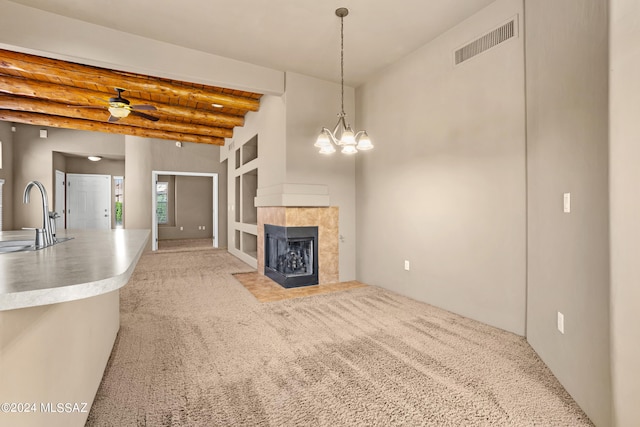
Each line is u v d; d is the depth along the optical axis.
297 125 4.38
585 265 1.67
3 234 2.58
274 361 2.25
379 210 4.33
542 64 2.24
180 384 1.96
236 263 6.22
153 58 3.45
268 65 4.08
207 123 6.71
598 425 1.54
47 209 1.77
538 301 2.33
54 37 2.99
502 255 2.79
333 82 4.64
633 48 1.40
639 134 1.39
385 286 4.25
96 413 1.67
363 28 3.23
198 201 10.96
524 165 2.61
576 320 1.76
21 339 0.94
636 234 1.38
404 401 1.80
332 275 4.61
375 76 4.37
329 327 2.89
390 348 2.46
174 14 2.99
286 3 2.83
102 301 2.02
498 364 2.21
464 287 3.15
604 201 1.50
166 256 7.08
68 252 1.44
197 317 3.15
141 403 1.76
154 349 2.43
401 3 2.83
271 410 1.71
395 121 4.02
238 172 6.86
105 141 7.78
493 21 2.83
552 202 2.09
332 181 4.65
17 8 2.85
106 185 9.00
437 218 3.44
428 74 3.52
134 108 4.18
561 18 1.97
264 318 3.13
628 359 1.38
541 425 1.60
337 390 1.90
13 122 6.69
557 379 2.01
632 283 1.38
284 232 4.33
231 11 2.94
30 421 0.99
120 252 1.45
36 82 4.61
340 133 4.71
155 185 7.93
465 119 3.11
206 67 3.75
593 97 1.61
